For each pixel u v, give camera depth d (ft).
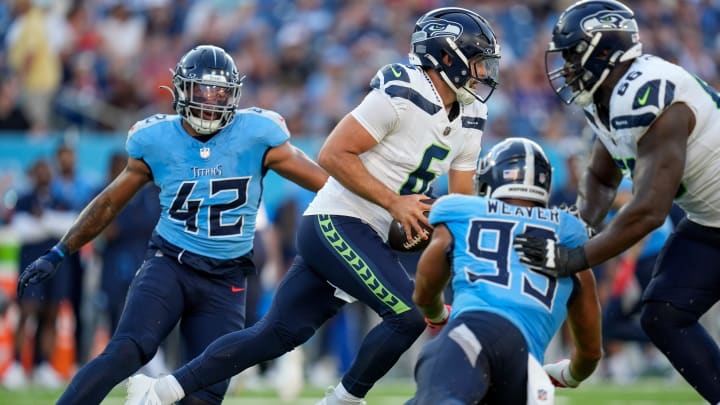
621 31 53.52
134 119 143.74
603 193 60.49
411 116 56.65
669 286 55.77
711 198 54.49
